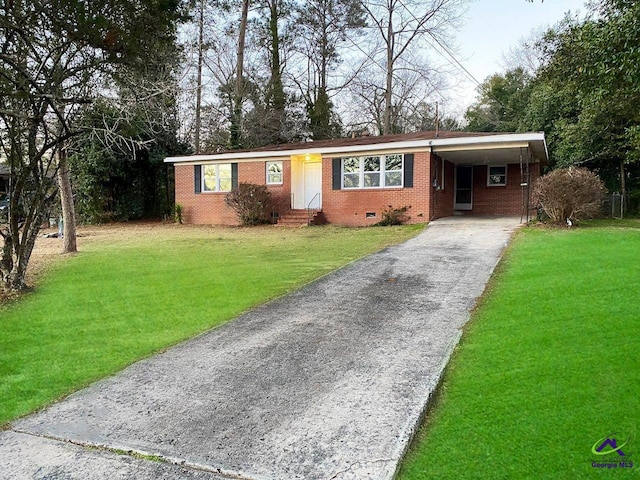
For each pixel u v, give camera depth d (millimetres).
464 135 15852
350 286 7078
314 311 5879
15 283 7367
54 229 18719
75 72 7305
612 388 3250
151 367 4301
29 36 6363
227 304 6363
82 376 4148
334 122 32000
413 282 7133
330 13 29609
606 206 17516
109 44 6348
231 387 3818
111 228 18562
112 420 3357
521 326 4730
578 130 16984
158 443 3037
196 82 23828
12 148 7199
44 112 6973
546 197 12297
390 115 30828
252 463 2781
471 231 12305
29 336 5262
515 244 9781
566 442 2699
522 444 2727
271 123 28281
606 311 4852
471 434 2900
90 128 8531
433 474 2561
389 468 2664
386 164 15812
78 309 6348
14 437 3176
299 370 4098
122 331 5363
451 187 18031
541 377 3525
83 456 2928
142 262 9867
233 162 18578
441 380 3742
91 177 20078
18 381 4070
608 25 5910
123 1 5996
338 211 16703
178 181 19797
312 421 3223
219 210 18953
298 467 2721
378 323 5297
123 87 10102
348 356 4363
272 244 12227
